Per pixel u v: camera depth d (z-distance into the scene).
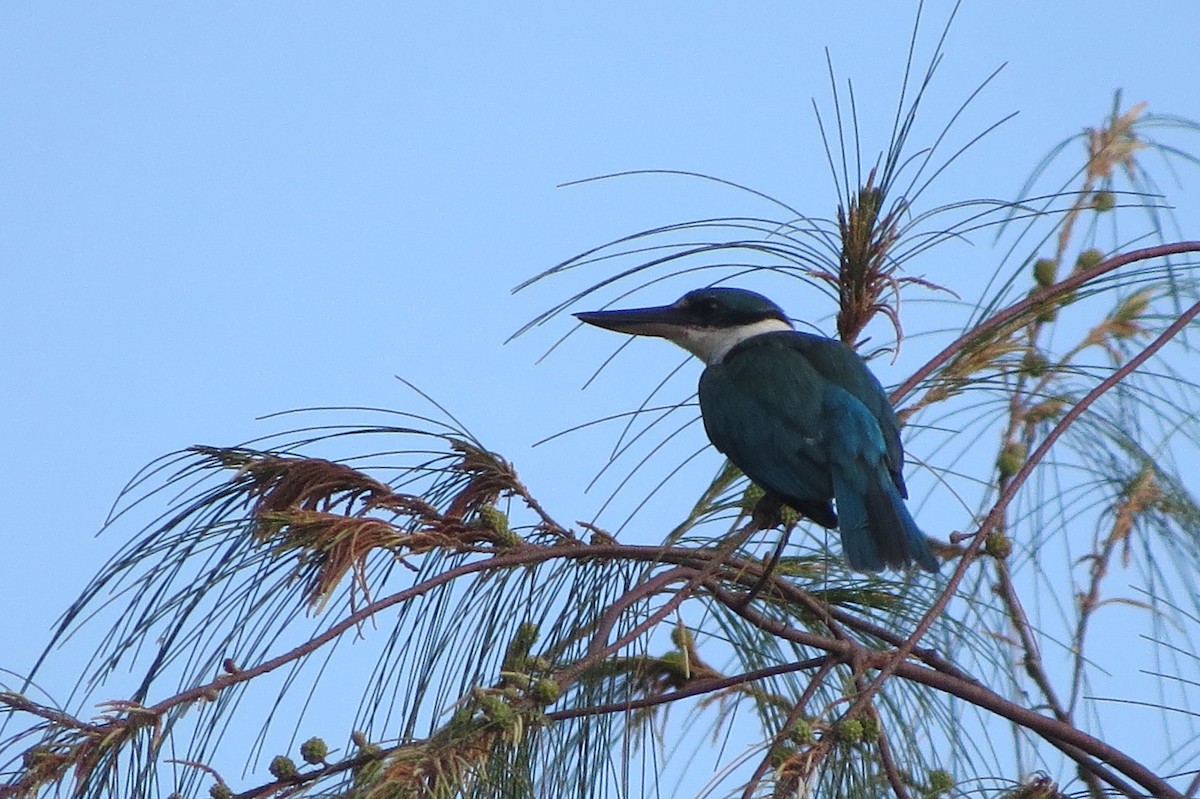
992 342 8.38
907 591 8.01
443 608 6.80
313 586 6.34
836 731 5.68
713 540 7.92
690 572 7.20
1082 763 7.17
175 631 6.24
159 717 5.44
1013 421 8.21
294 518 6.33
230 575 6.31
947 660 7.84
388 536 6.44
